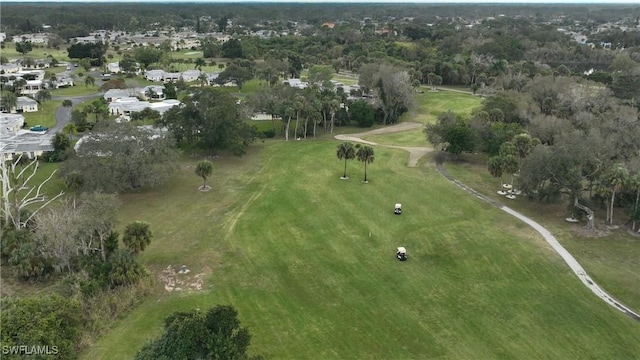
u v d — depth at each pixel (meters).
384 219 67.69
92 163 72.88
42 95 145.50
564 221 67.00
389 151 101.19
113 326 43.38
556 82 117.81
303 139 112.00
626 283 51.69
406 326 44.53
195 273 53.03
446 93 166.50
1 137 100.62
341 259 56.62
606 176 63.81
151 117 119.38
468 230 63.91
